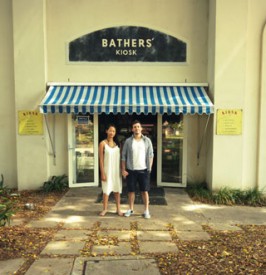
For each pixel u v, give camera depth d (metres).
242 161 8.99
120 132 10.80
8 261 4.98
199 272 4.69
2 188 9.50
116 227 6.55
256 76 9.08
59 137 9.80
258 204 8.50
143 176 7.11
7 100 9.71
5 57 9.62
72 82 9.53
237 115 8.92
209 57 9.43
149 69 9.65
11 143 9.80
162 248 5.50
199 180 9.89
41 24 9.29
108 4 9.53
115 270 4.74
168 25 9.58
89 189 9.61
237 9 8.82
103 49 9.60
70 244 5.65
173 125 9.85
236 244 5.70
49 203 8.26
